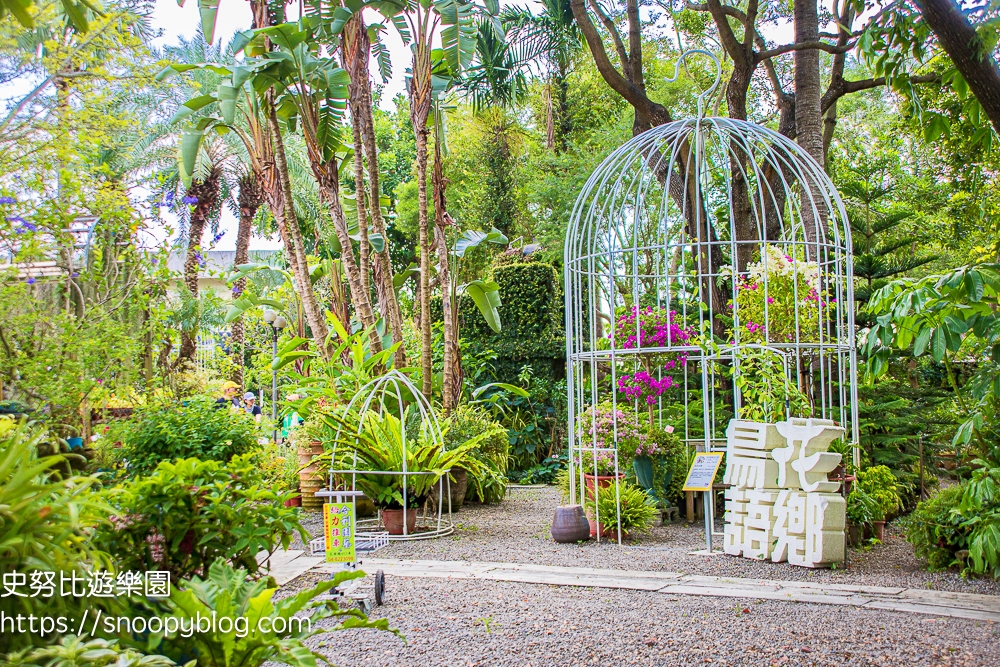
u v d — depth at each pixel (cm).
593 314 718
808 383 752
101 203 849
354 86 905
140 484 376
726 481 606
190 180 889
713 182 1094
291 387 912
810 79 902
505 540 687
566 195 1630
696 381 976
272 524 404
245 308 1122
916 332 484
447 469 712
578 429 737
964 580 502
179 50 1355
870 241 949
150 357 1010
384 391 761
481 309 1029
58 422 810
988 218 934
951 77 473
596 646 373
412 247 2214
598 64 973
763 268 656
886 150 1453
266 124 930
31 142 805
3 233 792
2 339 784
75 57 816
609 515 674
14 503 228
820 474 566
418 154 902
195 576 303
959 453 865
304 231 1850
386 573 545
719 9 909
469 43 832
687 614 425
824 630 389
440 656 364
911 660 344
